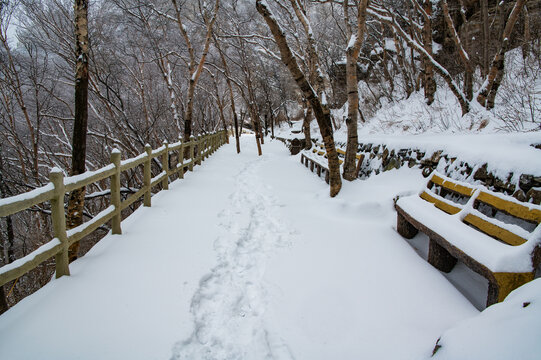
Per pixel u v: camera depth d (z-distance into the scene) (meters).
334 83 20.72
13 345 2.08
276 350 2.14
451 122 8.45
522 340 1.20
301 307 2.57
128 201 4.52
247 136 35.78
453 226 2.71
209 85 23.55
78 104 4.53
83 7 4.46
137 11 14.22
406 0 11.29
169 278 3.07
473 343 1.39
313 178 7.99
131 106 16.59
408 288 2.66
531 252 1.97
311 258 3.41
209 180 8.23
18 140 11.65
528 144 3.80
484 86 7.95
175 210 5.37
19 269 2.28
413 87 13.66
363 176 7.39
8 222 8.12
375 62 19.20
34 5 11.45
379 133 10.95
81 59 4.53
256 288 2.94
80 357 2.03
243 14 17.19
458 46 8.50
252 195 6.61
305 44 17.95
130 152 12.20
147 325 2.38
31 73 11.88
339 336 2.20
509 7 11.55
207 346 2.23
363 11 5.37
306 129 13.95
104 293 2.75
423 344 1.98
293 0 10.62
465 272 2.84
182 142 8.26
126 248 3.71
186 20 17.53
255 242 4.02
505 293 1.94
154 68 19.19
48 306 2.51
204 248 3.80
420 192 3.89
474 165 3.95
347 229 4.11
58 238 2.85
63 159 15.47
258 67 26.23
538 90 7.21
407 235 3.66
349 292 2.70
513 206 2.38
